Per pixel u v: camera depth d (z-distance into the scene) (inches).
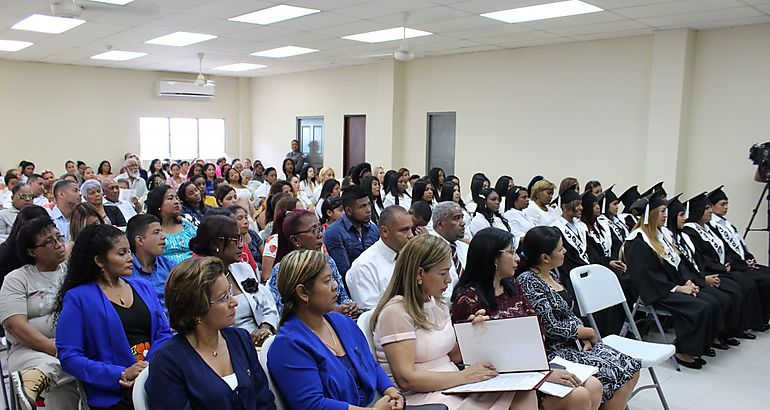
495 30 255.0
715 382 139.6
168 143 452.4
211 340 69.1
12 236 111.3
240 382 68.6
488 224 187.2
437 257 86.1
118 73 422.9
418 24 245.0
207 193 252.2
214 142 476.7
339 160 408.5
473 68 324.2
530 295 106.0
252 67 410.3
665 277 154.4
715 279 161.5
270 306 105.2
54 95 397.7
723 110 240.5
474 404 82.0
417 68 354.0
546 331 106.0
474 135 327.6
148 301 90.2
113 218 181.8
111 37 289.7
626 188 268.7
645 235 157.3
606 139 273.9
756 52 230.8
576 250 164.6
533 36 267.1
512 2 203.6
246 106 486.3
